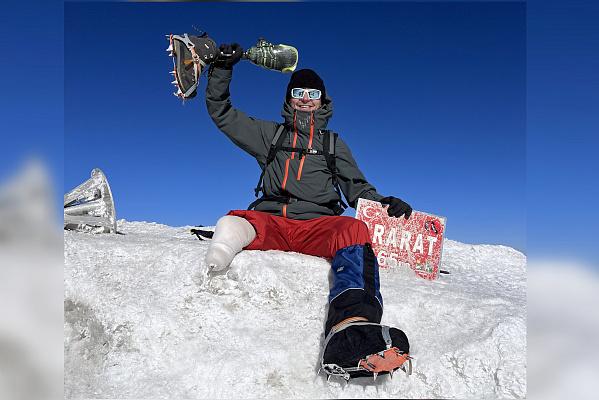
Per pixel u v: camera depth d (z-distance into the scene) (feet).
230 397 6.07
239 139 9.22
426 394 6.17
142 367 6.61
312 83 9.16
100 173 12.33
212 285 7.80
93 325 7.23
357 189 9.43
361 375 6.02
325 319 7.25
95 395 6.15
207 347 6.82
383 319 7.30
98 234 11.12
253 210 8.86
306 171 8.98
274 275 7.77
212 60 8.43
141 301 7.50
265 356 6.57
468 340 6.80
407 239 9.48
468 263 13.01
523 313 7.43
